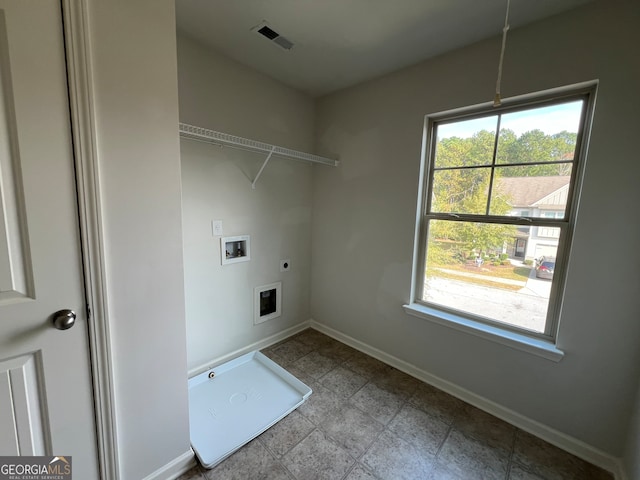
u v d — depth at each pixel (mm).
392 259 2145
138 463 1166
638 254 1240
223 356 2172
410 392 1903
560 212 1494
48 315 897
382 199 2156
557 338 1473
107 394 1038
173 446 1270
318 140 2566
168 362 1207
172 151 1108
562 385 1475
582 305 1387
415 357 2072
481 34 1558
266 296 2438
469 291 1854
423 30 1541
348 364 2227
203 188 1879
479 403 1772
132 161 1007
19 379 875
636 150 1216
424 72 1854
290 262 2574
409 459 1399
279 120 2271
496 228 1710
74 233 917
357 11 1408
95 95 902
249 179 2137
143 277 1088
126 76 961
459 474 1328
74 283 935
